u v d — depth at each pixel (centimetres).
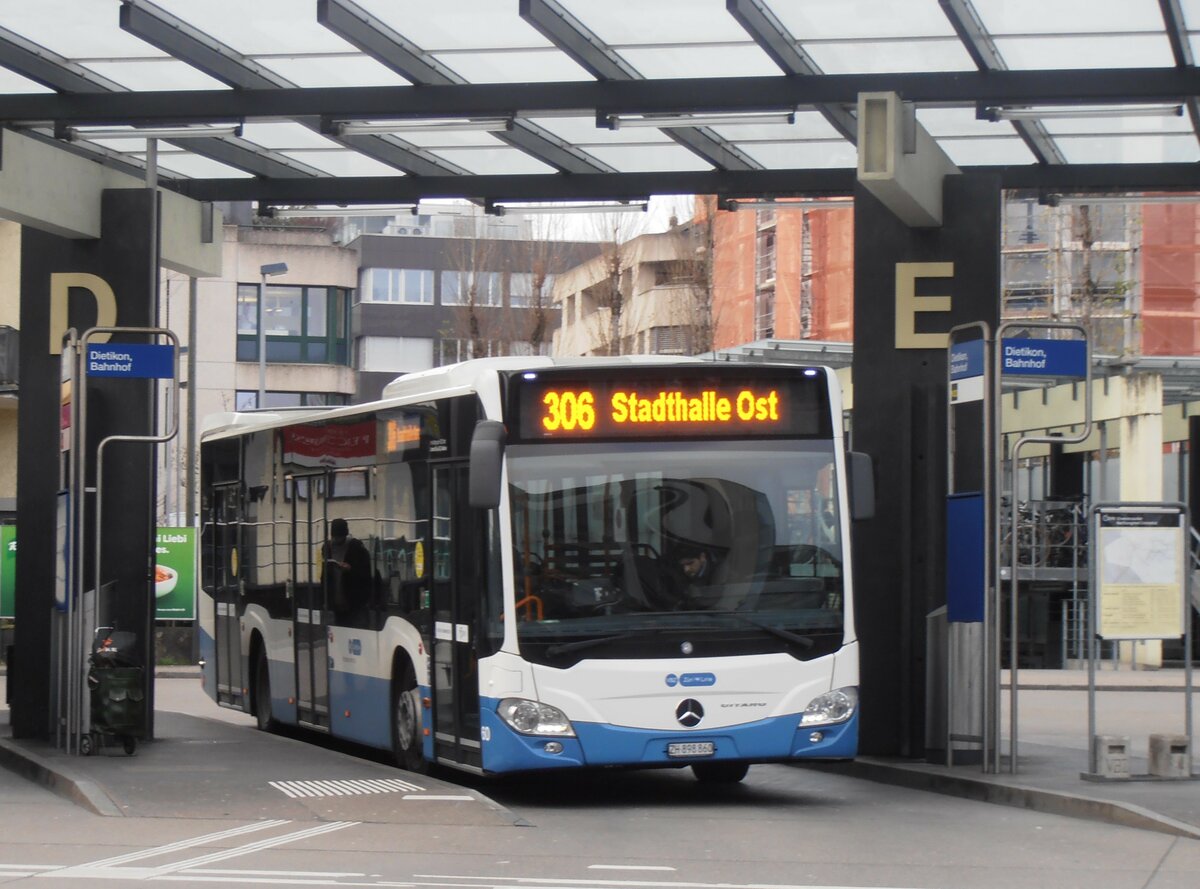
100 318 2255
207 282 8806
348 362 9006
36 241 2275
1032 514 4778
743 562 1719
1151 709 3522
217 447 2786
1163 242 6788
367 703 2055
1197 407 4866
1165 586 1873
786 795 1872
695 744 1680
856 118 2006
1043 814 1683
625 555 1694
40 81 1936
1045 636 4744
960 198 2080
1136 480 4588
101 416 2255
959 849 1430
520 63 1870
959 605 1959
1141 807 1598
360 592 2080
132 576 2250
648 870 1300
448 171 2338
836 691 1727
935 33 1759
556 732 1656
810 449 1761
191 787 1756
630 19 1738
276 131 2148
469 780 2031
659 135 2142
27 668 2278
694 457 1728
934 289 2081
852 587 1752
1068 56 1823
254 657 2556
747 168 2306
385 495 1995
